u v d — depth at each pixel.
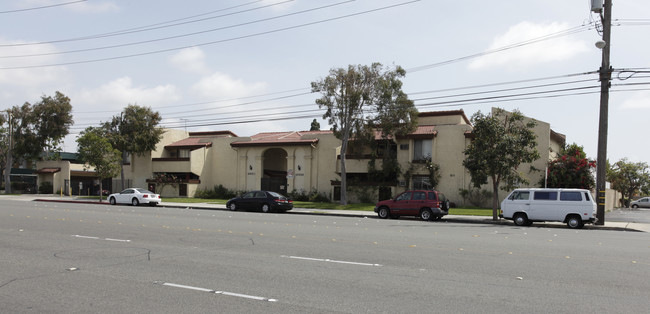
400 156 34.84
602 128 21.98
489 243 12.82
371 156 35.41
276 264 9.15
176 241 12.35
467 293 6.91
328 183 38.41
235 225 17.16
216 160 44.12
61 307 6.04
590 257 10.46
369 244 12.21
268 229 15.81
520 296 6.76
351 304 6.25
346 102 32.69
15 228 14.89
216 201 37.19
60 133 50.00
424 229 17.17
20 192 52.62
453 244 12.46
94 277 7.83
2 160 53.03
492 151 23.06
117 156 37.56
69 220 17.91
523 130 23.77
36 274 8.03
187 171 42.69
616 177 62.47
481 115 24.08
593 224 21.78
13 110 49.66
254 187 41.62
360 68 33.03
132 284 7.33
